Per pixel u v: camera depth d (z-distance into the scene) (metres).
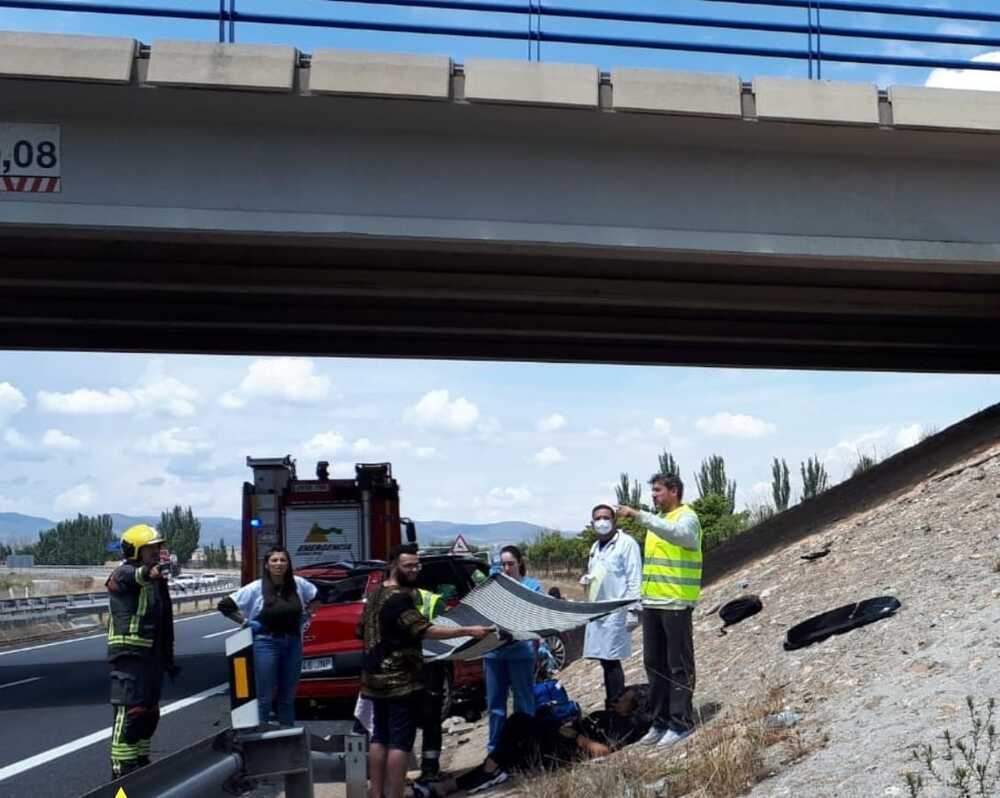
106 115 15.02
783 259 16.61
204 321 21.11
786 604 10.91
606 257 16.66
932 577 9.66
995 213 16.91
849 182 16.58
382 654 7.66
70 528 138.62
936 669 7.30
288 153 15.32
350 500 22.14
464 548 23.72
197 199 15.12
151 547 9.00
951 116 15.66
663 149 16.11
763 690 8.41
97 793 3.98
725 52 14.96
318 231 15.27
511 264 17.97
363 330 22.23
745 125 15.50
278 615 9.66
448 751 11.00
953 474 14.03
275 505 21.97
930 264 16.97
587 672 12.32
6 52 14.02
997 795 5.06
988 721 5.73
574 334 22.69
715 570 16.75
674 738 8.12
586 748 8.57
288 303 20.25
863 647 8.45
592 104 14.88
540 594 8.61
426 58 14.65
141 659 8.89
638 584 9.52
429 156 15.57
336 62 14.52
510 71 14.74
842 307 20.73
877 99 15.55
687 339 23.34
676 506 8.46
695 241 16.08
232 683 6.89
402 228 15.44
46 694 17.19
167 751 11.36
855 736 6.59
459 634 7.69
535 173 15.77
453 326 21.69
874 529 12.79
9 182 14.92
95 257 17.31
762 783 6.41
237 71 14.27
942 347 25.44
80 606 36.25
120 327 21.84
